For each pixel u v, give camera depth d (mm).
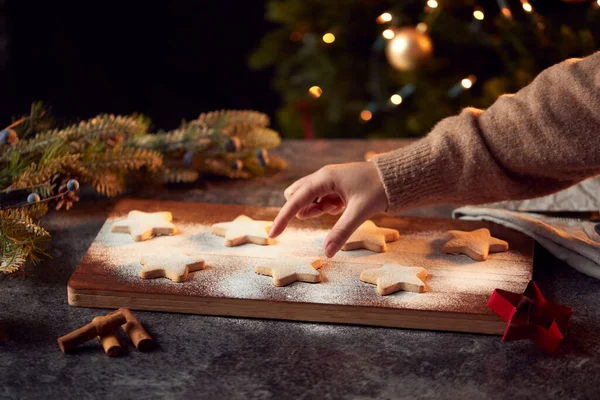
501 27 1558
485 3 1743
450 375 1037
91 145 1354
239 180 1487
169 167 1454
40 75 2561
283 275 1140
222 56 2945
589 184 1374
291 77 2105
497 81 1703
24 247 1172
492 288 1143
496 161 1161
